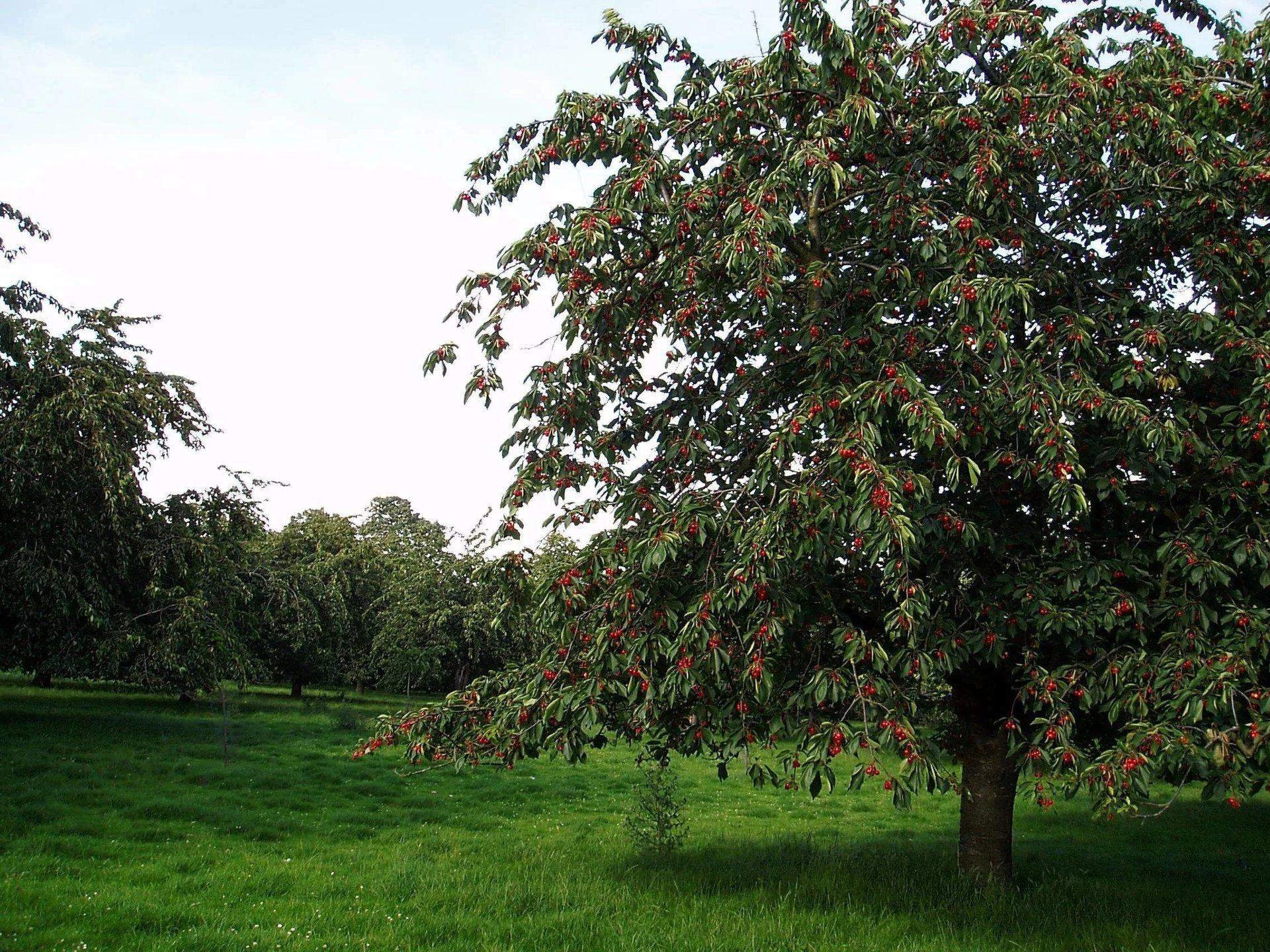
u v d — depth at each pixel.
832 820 14.23
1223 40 7.78
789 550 6.09
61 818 11.02
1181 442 5.96
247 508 20.38
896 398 6.00
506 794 15.66
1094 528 7.09
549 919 7.29
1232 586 6.54
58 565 16.19
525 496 7.15
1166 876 9.63
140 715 22.61
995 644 6.34
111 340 19.12
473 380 7.37
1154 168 7.01
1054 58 6.54
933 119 6.88
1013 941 6.62
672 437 7.71
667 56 8.08
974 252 6.56
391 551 33.62
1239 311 6.61
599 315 7.45
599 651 6.54
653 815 10.93
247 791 13.90
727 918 7.28
